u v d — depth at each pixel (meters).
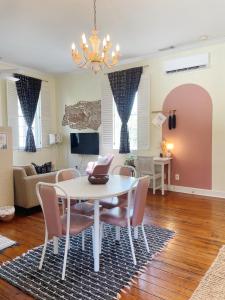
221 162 4.66
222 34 4.17
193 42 4.52
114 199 3.15
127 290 2.03
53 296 1.96
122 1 3.07
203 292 1.98
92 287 2.08
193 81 4.84
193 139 4.94
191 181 5.04
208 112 4.72
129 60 5.55
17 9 3.23
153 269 2.33
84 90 6.45
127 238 3.02
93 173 2.79
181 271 2.29
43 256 2.39
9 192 3.91
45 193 2.26
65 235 2.31
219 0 3.09
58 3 3.09
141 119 5.54
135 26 3.80
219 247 2.74
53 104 7.04
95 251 2.33
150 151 5.50
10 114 5.82
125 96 5.61
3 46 4.59
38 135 6.62
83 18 3.51
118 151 5.93
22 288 2.07
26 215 3.92
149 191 5.27
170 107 5.16
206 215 3.78
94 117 6.31
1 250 2.74
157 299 1.92
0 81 5.65
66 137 6.93
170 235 3.07
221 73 4.53
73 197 2.25
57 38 4.22
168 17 3.52
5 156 3.84
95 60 2.75
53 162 6.99
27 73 6.25
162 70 5.20
